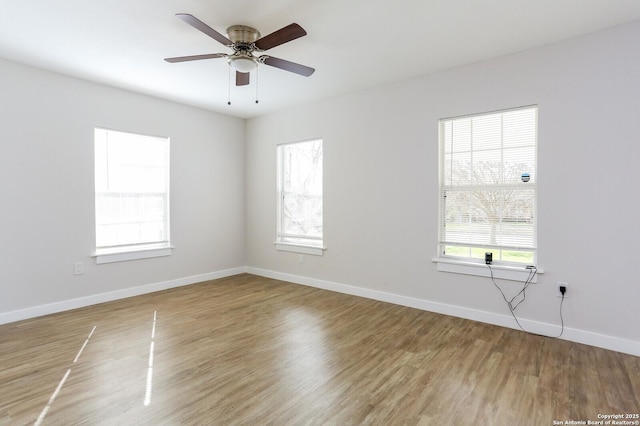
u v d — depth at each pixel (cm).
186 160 464
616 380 219
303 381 218
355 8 231
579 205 274
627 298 256
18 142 325
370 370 232
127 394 202
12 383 213
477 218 331
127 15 239
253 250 539
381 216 391
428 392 206
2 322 316
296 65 266
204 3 225
